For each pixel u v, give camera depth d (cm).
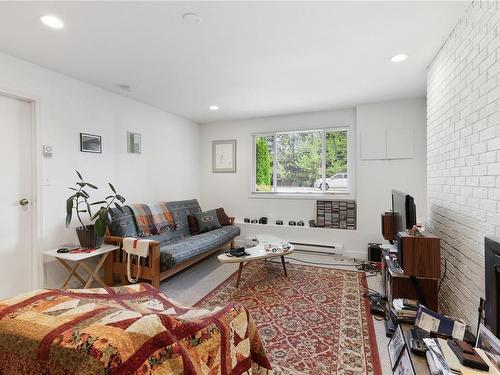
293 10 179
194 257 332
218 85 320
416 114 373
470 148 171
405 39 216
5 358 79
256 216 493
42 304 94
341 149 439
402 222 227
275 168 486
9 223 246
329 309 243
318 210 442
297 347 189
